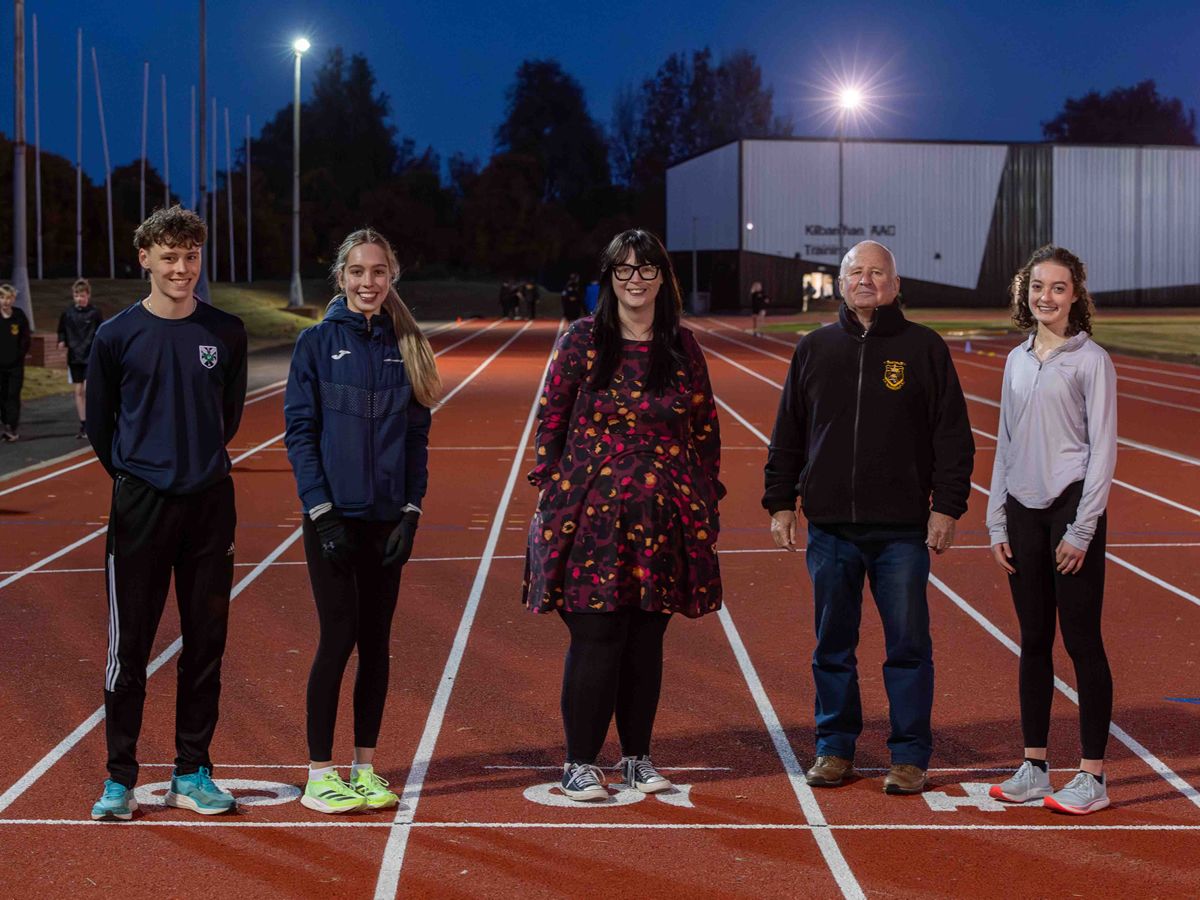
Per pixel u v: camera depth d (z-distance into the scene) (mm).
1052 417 4941
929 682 5137
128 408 4797
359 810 4797
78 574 9227
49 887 4109
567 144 122250
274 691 6379
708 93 126562
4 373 16500
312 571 4871
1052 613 5020
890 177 70625
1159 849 4469
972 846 4496
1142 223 73000
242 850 4430
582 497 4934
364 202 90000
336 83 110062
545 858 4367
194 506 4809
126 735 4742
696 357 5102
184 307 4871
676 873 4246
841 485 5195
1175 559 9766
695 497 5004
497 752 5523
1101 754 4879
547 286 97312
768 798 4984
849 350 5227
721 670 6832
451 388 25516
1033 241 72125
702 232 73125
